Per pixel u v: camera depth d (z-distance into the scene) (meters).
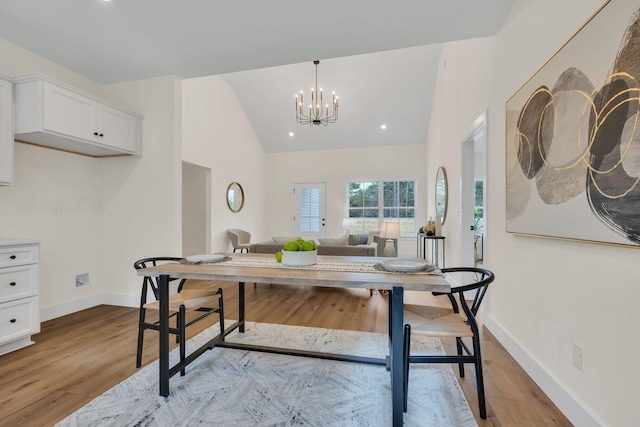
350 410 1.56
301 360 2.10
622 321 1.17
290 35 2.42
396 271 1.61
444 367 2.00
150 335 2.49
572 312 1.48
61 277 2.93
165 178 3.10
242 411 1.55
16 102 2.37
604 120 1.20
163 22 2.23
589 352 1.35
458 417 1.51
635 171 1.06
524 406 1.59
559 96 1.50
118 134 2.92
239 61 2.83
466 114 3.35
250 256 2.21
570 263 1.49
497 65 2.40
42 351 2.19
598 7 1.28
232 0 2.00
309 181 7.58
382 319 2.92
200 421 1.48
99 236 3.28
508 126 2.12
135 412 1.54
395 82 5.74
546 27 1.69
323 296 3.76
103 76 3.10
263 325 2.74
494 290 2.48
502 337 2.30
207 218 5.54
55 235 2.88
